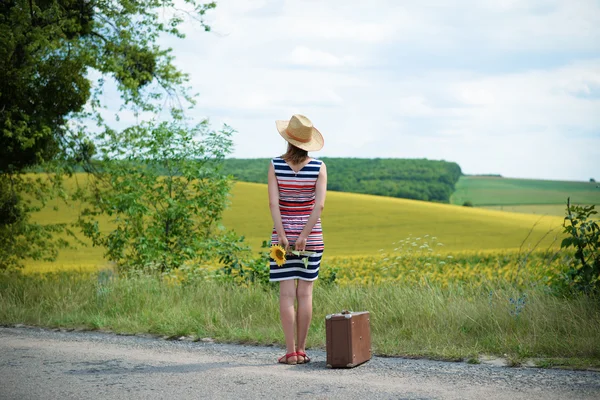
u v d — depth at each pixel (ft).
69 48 48.24
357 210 181.78
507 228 160.35
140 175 47.47
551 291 24.56
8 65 42.83
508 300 22.77
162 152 46.88
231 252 41.04
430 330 21.56
